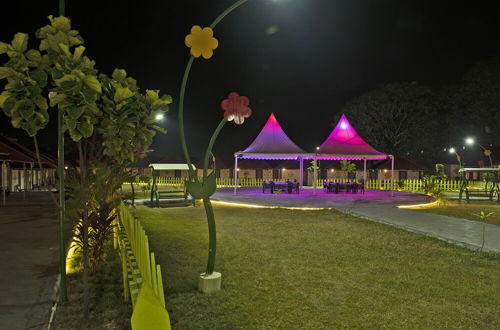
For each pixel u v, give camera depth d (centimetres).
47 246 822
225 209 1662
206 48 557
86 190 527
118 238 772
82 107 366
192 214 1474
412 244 890
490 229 1093
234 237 970
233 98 568
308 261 727
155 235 999
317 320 457
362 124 4672
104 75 472
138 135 473
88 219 540
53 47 393
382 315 473
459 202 2191
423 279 617
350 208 1614
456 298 533
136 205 1797
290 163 4669
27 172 3128
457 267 691
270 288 570
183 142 570
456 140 4712
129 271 509
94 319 457
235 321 452
